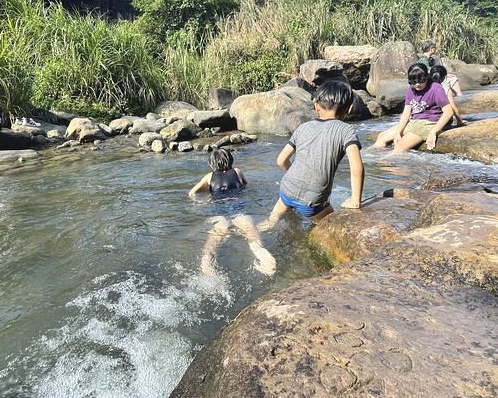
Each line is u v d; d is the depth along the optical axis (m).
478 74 13.26
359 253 2.73
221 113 8.85
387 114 10.42
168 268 2.89
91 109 9.31
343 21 14.68
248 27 14.23
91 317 2.39
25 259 3.12
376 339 1.53
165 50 12.11
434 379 1.34
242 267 2.88
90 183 5.09
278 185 4.63
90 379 1.95
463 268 2.00
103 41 9.91
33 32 9.79
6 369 2.02
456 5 18.39
